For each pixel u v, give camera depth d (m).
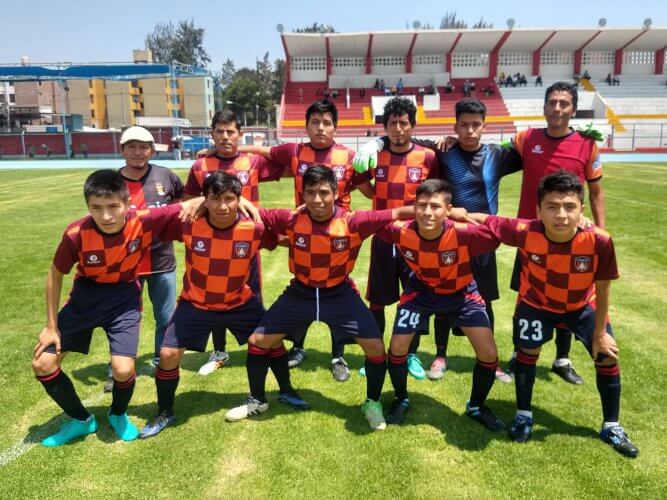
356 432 3.19
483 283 3.93
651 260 6.85
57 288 3.13
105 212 2.97
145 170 3.92
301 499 2.60
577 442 3.05
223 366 4.22
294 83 41.25
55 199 13.51
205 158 4.20
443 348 4.04
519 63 40.62
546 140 3.83
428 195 3.04
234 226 3.25
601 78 40.34
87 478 2.78
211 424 3.31
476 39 37.78
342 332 3.36
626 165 20.48
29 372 4.01
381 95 39.59
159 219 3.33
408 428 3.24
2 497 2.63
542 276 3.09
